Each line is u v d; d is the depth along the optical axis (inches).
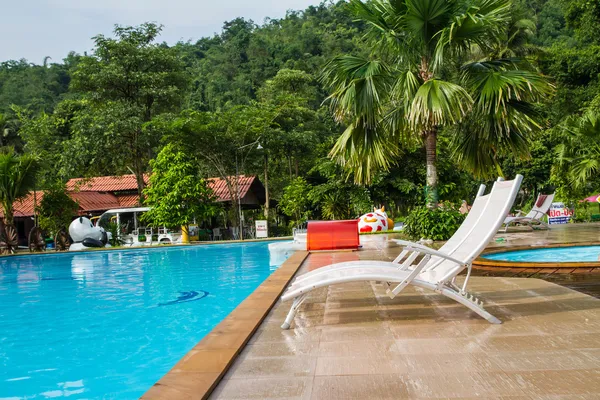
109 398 133.4
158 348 184.1
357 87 397.4
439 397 96.3
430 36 418.6
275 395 102.7
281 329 162.2
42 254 753.0
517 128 408.5
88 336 208.8
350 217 1085.8
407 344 136.0
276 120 1320.1
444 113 369.4
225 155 1071.0
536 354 120.6
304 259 383.6
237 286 340.2
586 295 191.6
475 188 1274.6
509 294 201.6
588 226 637.9
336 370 117.2
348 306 194.9
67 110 1461.6
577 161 705.0
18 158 821.9
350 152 433.7
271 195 1488.7
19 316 264.2
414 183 1037.2
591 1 1103.0
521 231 582.9
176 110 1342.3
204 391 103.2
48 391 140.8
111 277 434.3
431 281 165.3
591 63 1144.2
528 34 1252.5
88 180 1178.0
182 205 895.7
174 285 357.1
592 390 95.8
